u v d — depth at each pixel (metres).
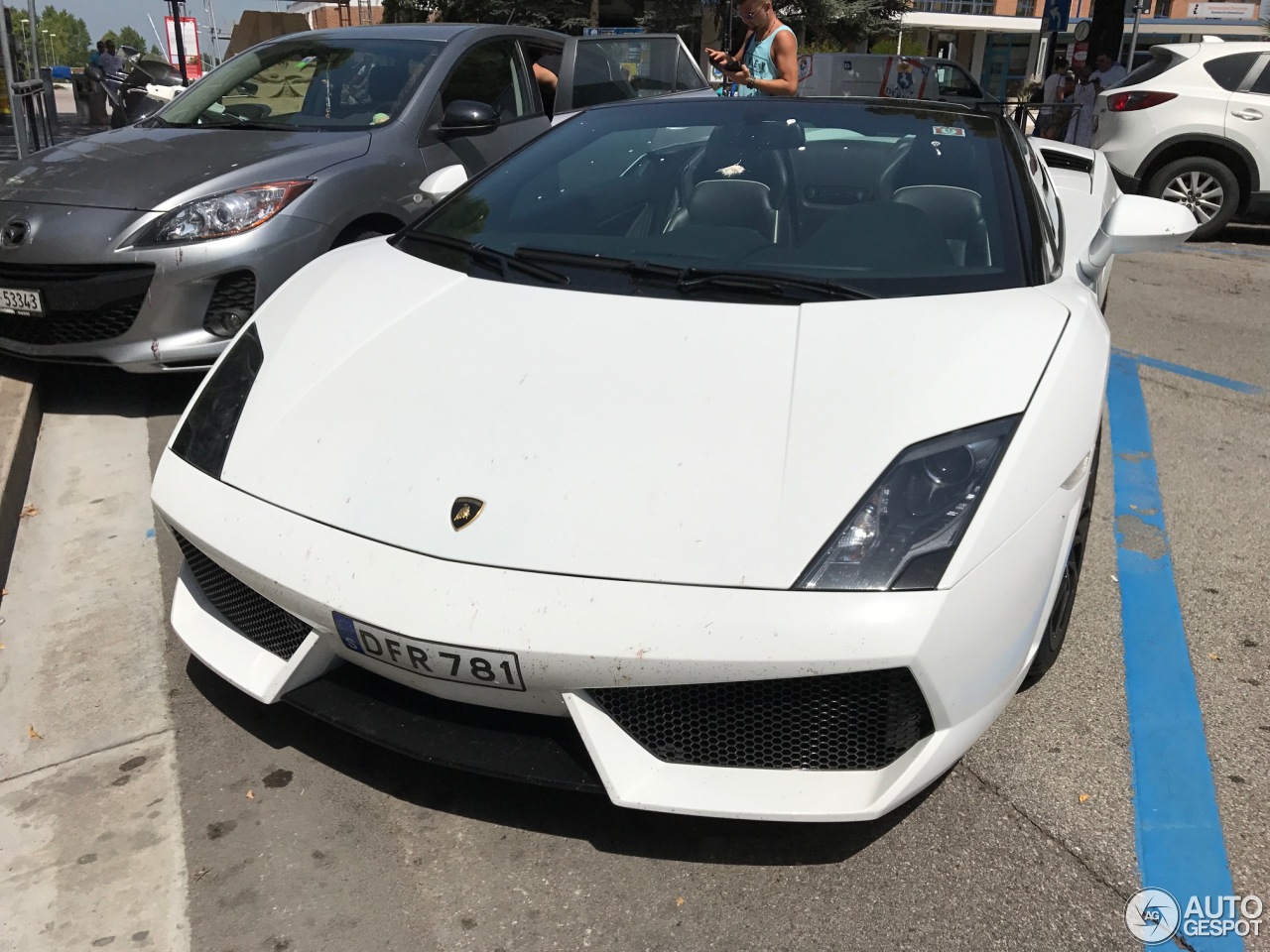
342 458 2.04
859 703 1.75
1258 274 7.37
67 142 4.63
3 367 4.37
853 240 2.53
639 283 2.40
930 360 2.03
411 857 1.97
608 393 2.03
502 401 2.05
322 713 1.98
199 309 3.88
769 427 1.91
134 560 3.08
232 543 1.99
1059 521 1.92
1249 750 2.27
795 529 1.76
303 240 3.98
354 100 4.80
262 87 4.95
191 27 19.33
